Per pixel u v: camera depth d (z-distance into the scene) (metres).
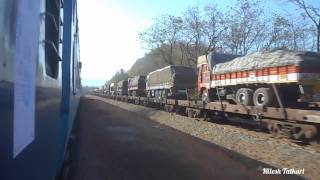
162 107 38.09
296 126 15.82
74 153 12.09
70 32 7.34
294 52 18.14
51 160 4.27
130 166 10.52
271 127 17.52
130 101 56.41
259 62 20.20
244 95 21.53
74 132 16.94
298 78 17.52
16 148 2.42
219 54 26.30
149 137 16.28
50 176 4.26
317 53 18.33
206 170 10.09
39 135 3.33
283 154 12.67
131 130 18.94
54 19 4.11
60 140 5.93
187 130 19.64
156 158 11.62
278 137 16.94
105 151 12.69
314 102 17.02
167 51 58.69
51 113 4.14
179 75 38.34
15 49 2.36
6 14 2.18
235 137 16.64
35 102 3.08
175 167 10.41
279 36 44.88
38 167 3.32
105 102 59.16
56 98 4.63
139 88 55.97
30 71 2.84
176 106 32.62
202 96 27.94
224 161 11.23
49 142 4.01
